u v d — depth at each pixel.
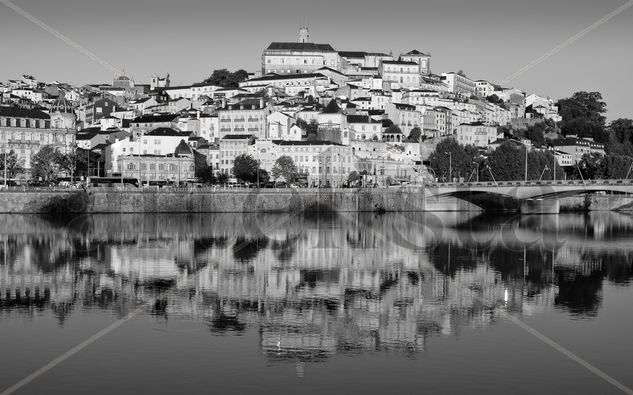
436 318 104.88
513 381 77.94
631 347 90.00
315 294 121.88
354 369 81.25
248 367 81.50
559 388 76.06
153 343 90.12
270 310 109.31
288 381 77.25
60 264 150.88
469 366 82.56
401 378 78.44
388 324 101.12
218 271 144.38
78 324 99.25
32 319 101.75
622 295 122.25
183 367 81.19
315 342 91.56
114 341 90.88
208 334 94.69
